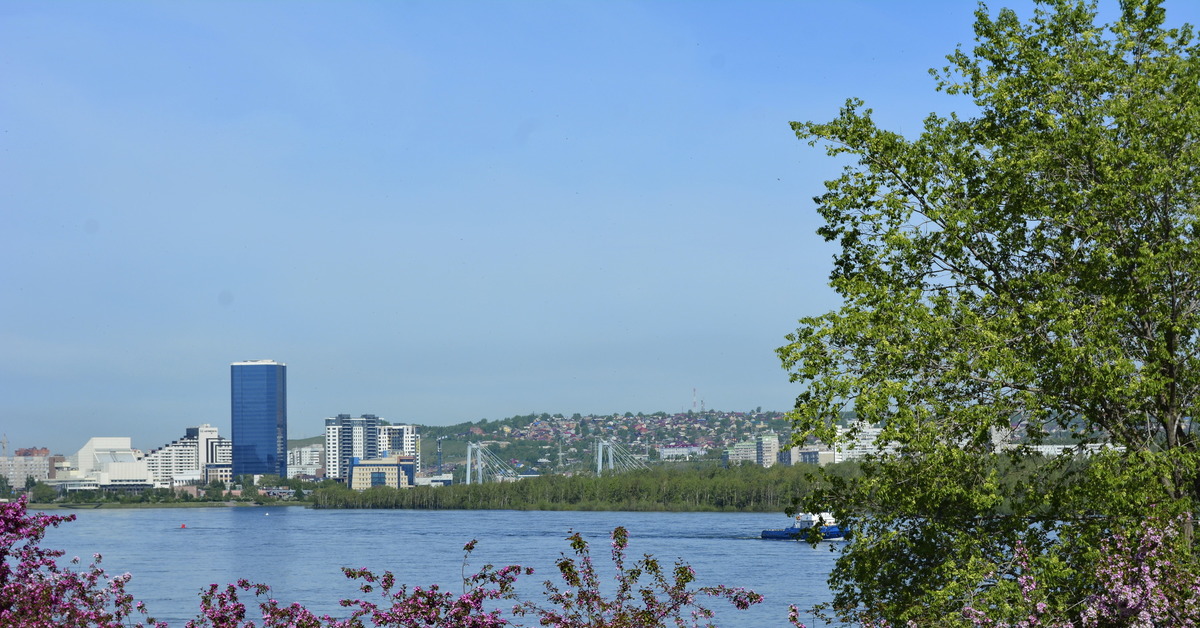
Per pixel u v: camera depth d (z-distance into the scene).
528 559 135.75
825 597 85.38
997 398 24.92
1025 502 24.77
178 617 81.69
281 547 175.75
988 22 27.47
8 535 17.89
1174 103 24.86
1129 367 22.97
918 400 24.58
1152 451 24.91
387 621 17.89
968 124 27.69
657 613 18.91
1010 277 26.70
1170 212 24.78
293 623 18.00
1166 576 20.05
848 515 26.28
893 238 25.77
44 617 17.17
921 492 24.56
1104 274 24.55
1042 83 26.17
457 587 92.81
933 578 24.61
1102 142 24.62
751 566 116.62
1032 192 25.48
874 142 26.92
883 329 24.73
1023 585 20.72
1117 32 26.73
